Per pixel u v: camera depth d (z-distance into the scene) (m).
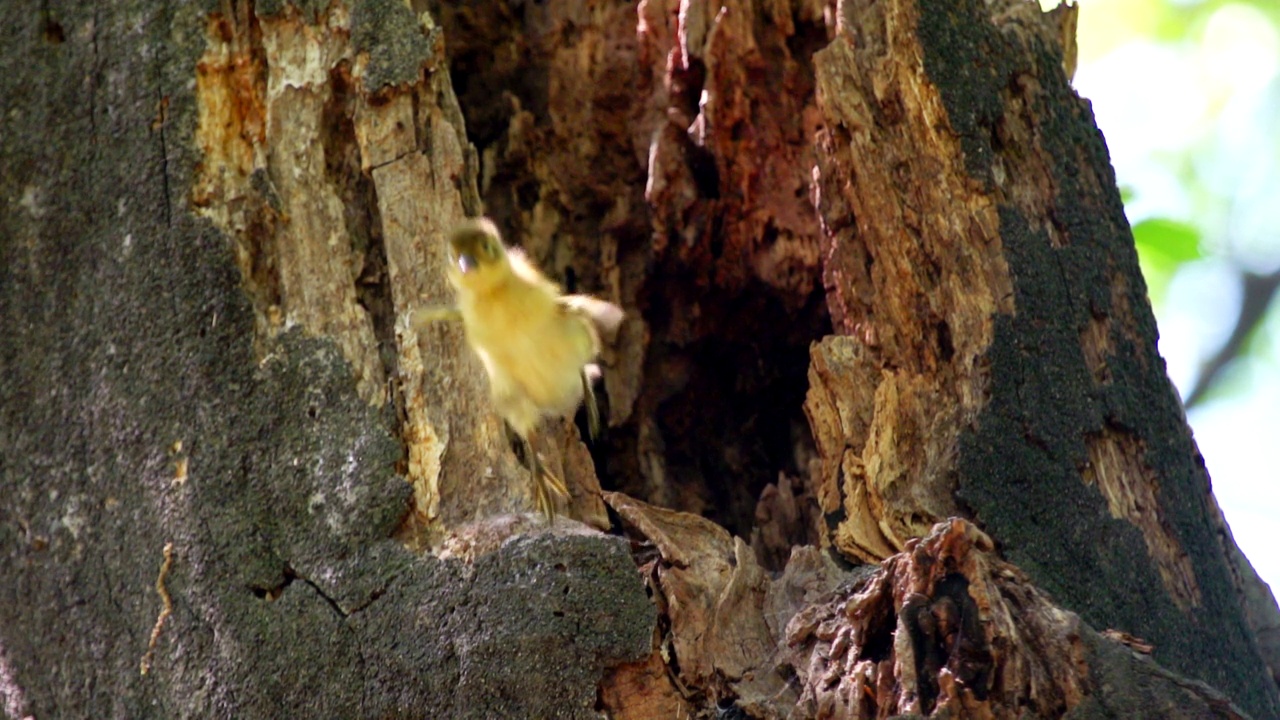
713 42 9.15
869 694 6.17
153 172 6.89
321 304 6.91
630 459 10.05
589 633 6.11
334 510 6.39
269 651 6.20
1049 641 6.24
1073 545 7.47
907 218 7.98
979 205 8.02
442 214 7.21
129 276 6.78
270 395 6.60
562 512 7.18
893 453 7.61
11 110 7.16
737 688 6.72
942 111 8.05
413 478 6.61
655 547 7.44
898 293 7.94
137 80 7.05
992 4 8.77
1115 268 8.27
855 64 8.15
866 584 6.70
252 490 6.45
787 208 9.30
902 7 8.13
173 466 6.51
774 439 10.16
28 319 6.87
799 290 9.41
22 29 7.29
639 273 10.07
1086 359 7.95
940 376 7.79
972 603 6.23
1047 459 7.61
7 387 6.82
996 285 7.88
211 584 6.32
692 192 9.51
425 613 6.17
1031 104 8.36
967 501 7.40
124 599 6.44
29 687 6.52
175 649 6.30
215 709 6.16
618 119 10.17
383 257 7.14
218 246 6.77
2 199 7.05
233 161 7.06
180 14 7.16
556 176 10.23
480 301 6.79
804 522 8.89
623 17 10.21
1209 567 7.90
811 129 9.21
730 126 9.22
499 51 10.43
